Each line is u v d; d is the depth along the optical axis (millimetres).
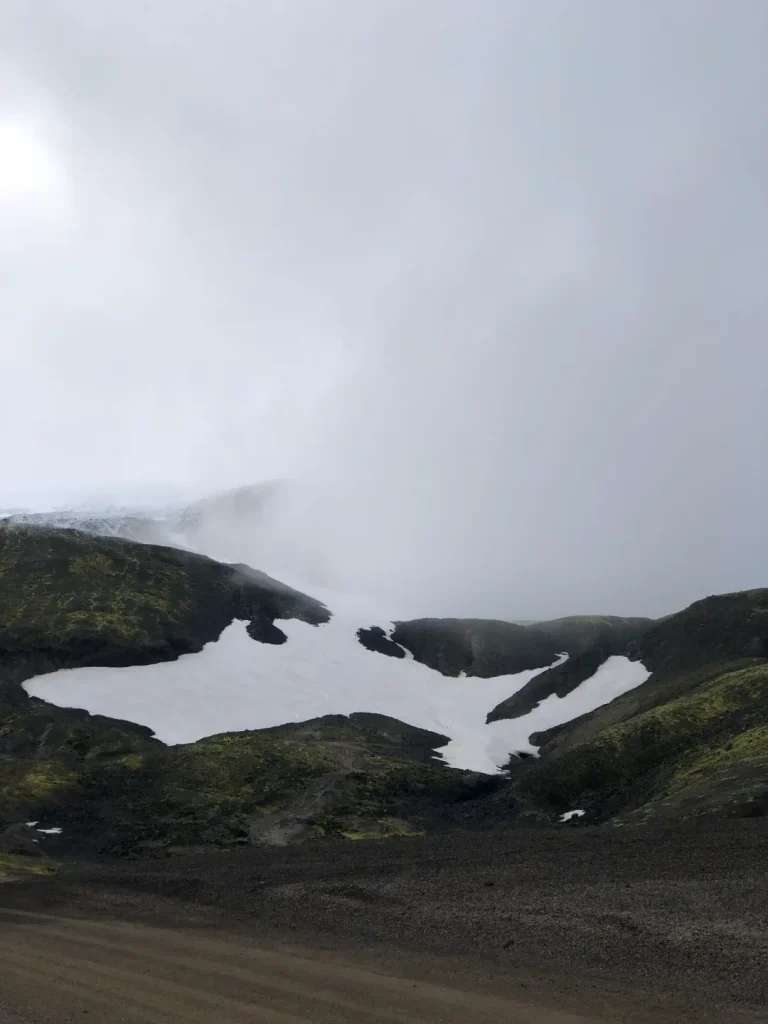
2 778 90250
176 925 32938
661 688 113688
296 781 95312
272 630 156875
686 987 22438
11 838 71438
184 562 168750
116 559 162750
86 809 85500
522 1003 21422
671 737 89438
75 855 72938
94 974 25484
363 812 87312
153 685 127500
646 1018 20047
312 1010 21312
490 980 23609
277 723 121938
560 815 84125
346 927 30969
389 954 26828
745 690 95000
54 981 24766
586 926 29031
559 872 39656
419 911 32625
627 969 24297
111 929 32500
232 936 30453
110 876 46688
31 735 106688
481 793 97875
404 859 47188
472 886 37344
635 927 28484
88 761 99500
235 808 87625
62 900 39750
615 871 39156
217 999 22484
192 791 90875
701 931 27656
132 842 77188
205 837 79250
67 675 127375
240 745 104375
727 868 37812
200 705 123375
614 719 108875
